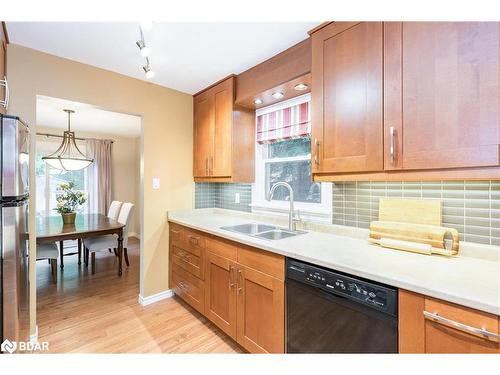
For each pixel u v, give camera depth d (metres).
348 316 1.13
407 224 1.40
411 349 0.94
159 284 2.59
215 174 2.49
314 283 1.26
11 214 1.27
